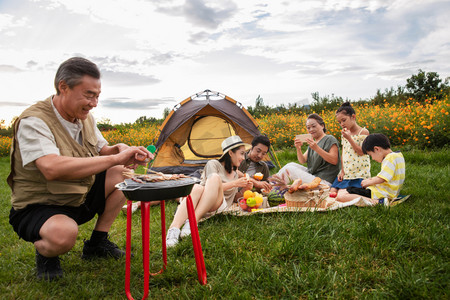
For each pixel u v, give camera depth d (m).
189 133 6.30
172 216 3.54
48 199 2.04
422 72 13.76
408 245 2.27
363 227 2.58
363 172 4.12
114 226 3.35
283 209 3.19
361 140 4.15
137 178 1.87
